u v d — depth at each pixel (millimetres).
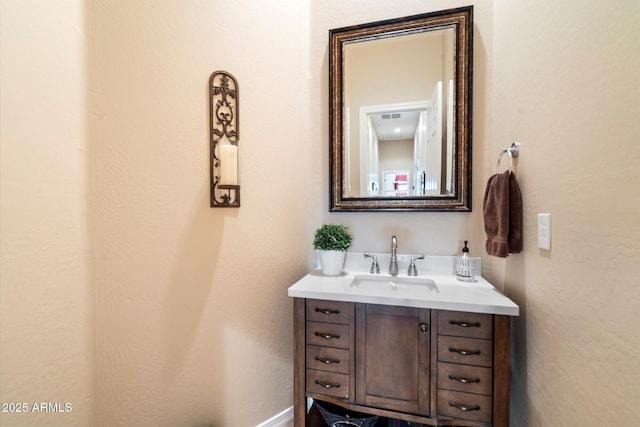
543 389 937
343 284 1362
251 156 1403
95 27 914
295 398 1289
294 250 1611
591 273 691
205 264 1235
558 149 836
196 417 1209
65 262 842
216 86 1259
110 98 952
